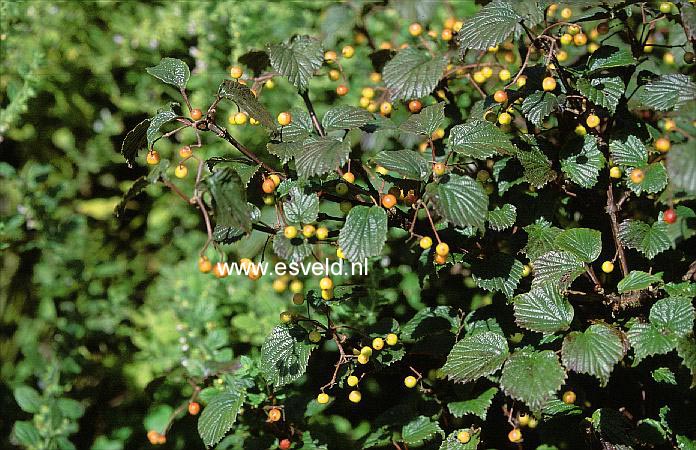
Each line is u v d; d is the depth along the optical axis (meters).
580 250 0.91
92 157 1.40
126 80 1.41
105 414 1.29
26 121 1.37
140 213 1.43
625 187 0.95
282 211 0.90
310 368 1.14
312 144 0.88
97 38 1.39
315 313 1.09
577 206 1.01
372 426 1.02
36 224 1.25
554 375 0.85
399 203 0.95
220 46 1.31
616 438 0.91
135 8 1.44
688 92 0.88
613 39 1.04
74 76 1.38
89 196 1.45
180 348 1.17
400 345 0.95
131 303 1.35
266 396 1.01
